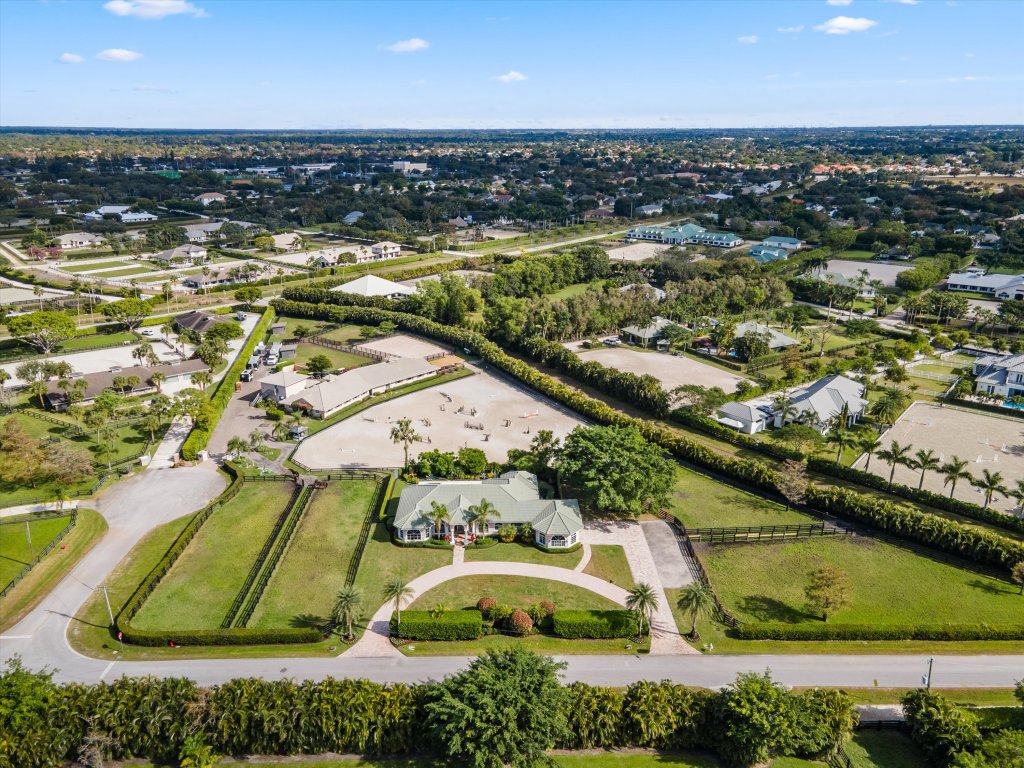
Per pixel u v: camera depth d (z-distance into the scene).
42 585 91.69
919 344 190.62
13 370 167.75
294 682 75.81
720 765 67.75
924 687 76.12
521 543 103.25
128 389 157.12
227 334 190.88
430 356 185.38
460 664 79.31
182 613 86.56
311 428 142.75
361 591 91.31
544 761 63.09
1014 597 91.62
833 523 109.06
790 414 142.38
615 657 80.94
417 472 121.06
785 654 81.94
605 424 141.50
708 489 119.94
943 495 114.94
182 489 117.12
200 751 65.06
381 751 68.06
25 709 65.31
